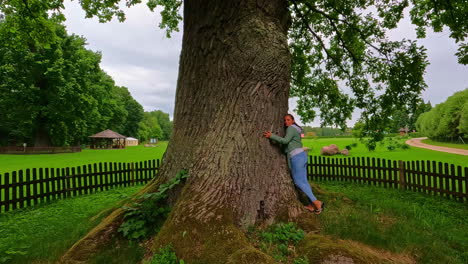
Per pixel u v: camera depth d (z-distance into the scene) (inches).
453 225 163.2
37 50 1096.8
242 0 139.3
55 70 1061.8
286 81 147.0
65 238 144.0
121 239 127.4
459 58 234.2
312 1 310.7
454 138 1875.0
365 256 100.4
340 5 300.2
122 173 363.9
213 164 132.3
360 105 327.6
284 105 149.2
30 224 183.9
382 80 301.7
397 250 116.6
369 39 309.9
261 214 132.1
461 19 242.5
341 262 97.7
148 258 113.2
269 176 137.3
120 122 2314.2
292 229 122.2
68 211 223.1
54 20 293.6
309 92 361.7
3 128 1524.4
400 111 308.3
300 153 148.1
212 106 143.7
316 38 329.1
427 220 163.5
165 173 157.0
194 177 134.9
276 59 137.9
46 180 274.8
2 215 217.0
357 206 171.8
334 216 142.1
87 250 119.4
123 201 162.4
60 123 1317.7
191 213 116.9
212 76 144.9
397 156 667.4
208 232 110.4
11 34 286.5
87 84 1253.7
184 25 161.6
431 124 2075.5
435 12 254.7
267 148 138.6
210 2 144.0
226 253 99.8
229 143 133.6
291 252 108.7
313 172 388.2
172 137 163.3
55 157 900.6
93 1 291.6
